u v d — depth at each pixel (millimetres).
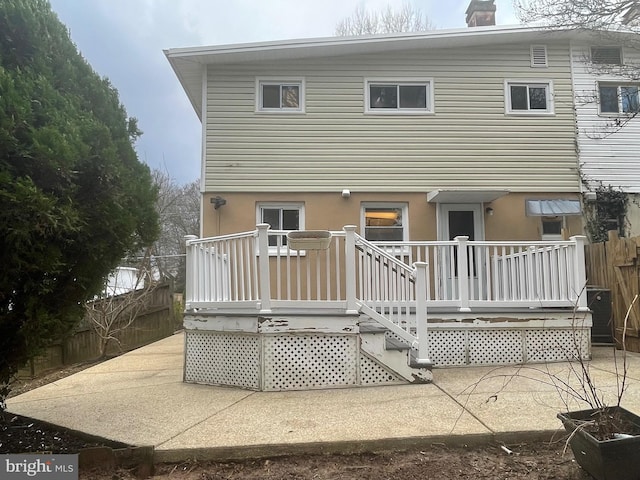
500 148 9336
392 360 5406
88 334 9469
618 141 9477
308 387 5297
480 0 11258
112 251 4098
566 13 7352
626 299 7223
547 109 9508
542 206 8852
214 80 9234
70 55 4051
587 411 3135
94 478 3260
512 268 6742
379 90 9477
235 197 9078
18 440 3900
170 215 23594
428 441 3570
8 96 3271
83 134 3727
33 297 3578
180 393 5281
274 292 8359
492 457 3412
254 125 9195
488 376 5703
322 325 5363
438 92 9391
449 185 9242
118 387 5750
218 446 3475
